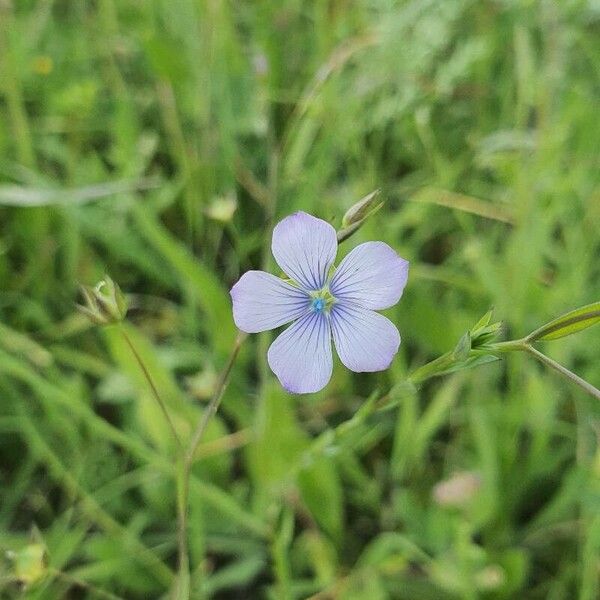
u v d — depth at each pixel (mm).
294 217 80
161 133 166
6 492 129
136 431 129
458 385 124
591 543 107
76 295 145
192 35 156
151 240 140
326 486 118
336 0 169
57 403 124
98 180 153
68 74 170
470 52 151
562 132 147
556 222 154
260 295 79
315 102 146
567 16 158
